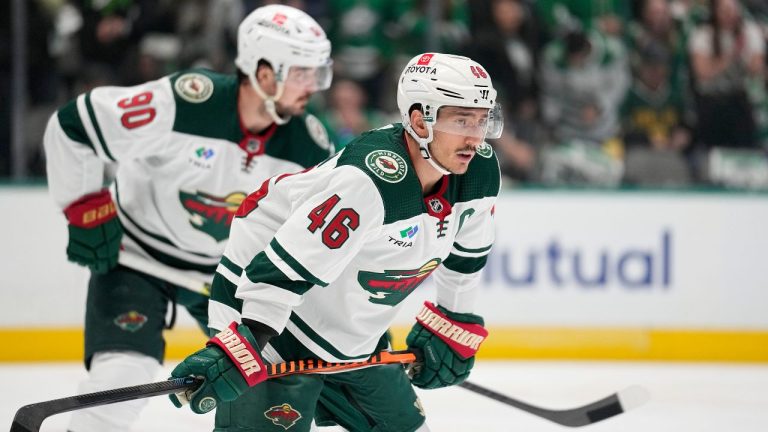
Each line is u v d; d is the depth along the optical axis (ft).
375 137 24.75
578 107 65.92
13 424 22.84
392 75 65.31
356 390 27.66
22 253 59.62
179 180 32.73
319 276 23.53
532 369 59.98
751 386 55.77
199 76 32.40
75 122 31.63
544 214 62.64
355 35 65.05
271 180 25.95
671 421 46.96
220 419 25.95
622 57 65.92
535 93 66.03
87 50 63.67
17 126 62.39
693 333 63.10
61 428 44.29
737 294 63.21
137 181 33.35
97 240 32.32
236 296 24.25
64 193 32.50
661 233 63.05
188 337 60.80
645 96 66.18
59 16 63.21
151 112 31.53
